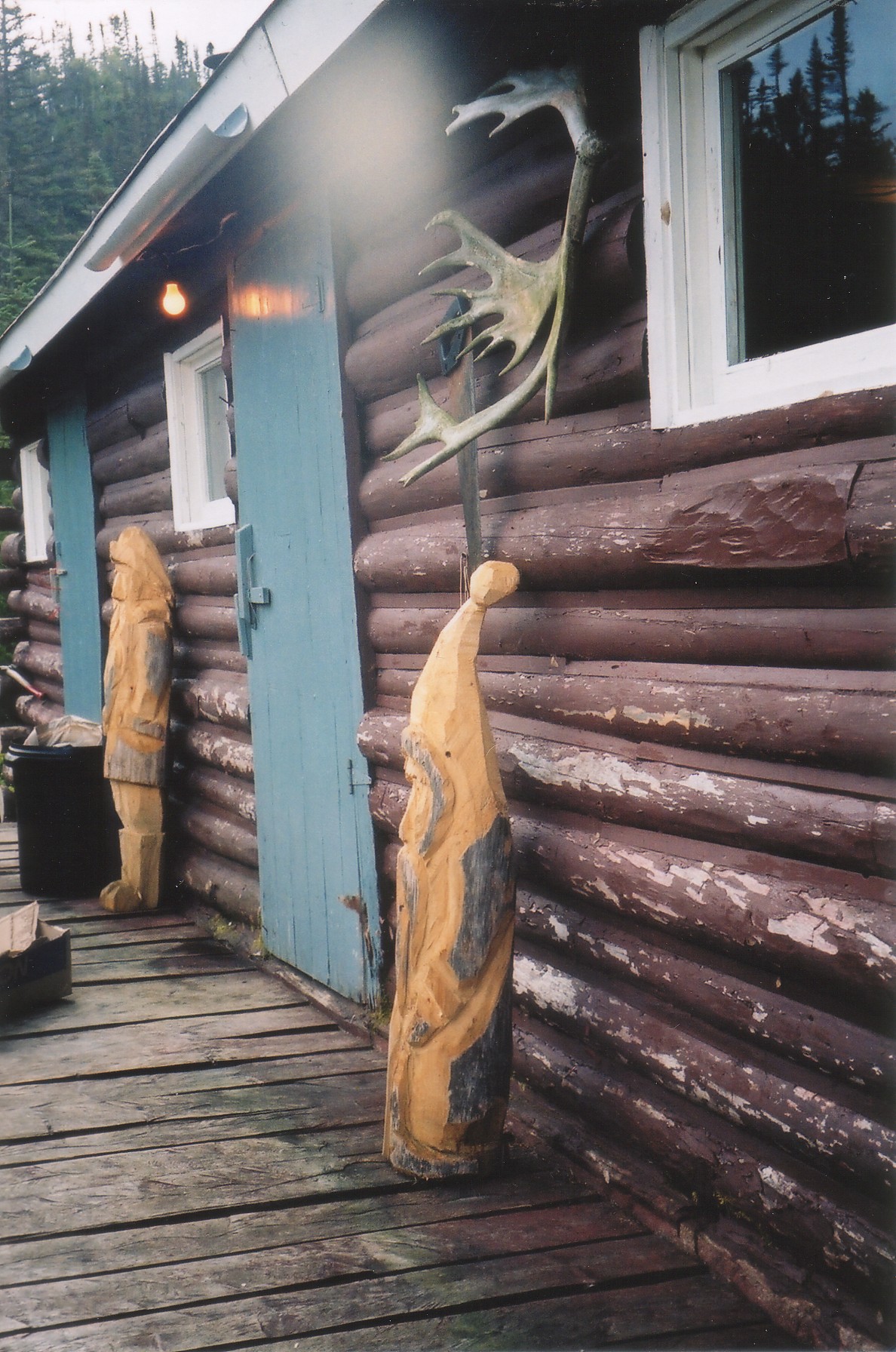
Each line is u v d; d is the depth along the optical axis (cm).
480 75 347
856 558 230
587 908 330
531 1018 359
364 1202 312
